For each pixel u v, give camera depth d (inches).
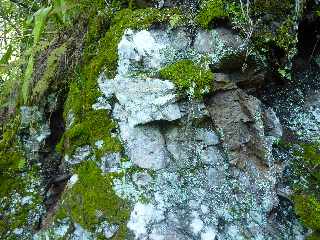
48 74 60.6
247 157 51.3
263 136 52.6
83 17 62.6
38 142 60.1
